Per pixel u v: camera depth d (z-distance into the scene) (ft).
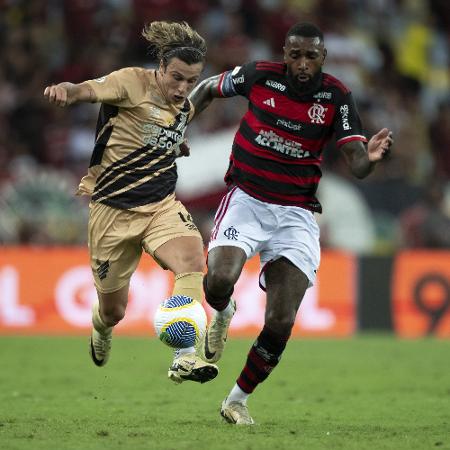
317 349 139.54
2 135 201.77
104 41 217.15
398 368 118.32
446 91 238.48
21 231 170.71
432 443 62.80
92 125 204.95
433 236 176.96
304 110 70.44
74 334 156.76
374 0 246.88
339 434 67.10
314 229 72.08
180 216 72.43
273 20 228.63
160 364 119.34
